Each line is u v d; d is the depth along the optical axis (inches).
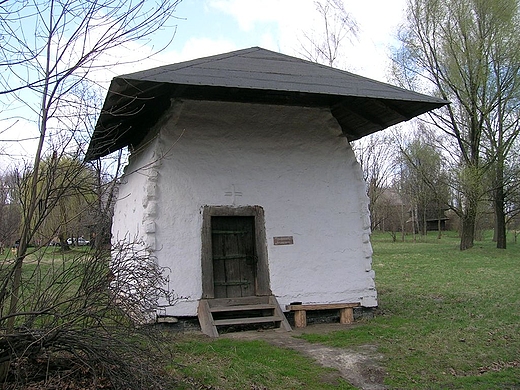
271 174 329.1
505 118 915.4
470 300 396.8
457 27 901.8
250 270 320.8
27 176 178.1
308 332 293.9
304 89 276.2
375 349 252.1
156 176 299.0
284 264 321.4
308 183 336.8
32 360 187.2
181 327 292.2
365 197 349.7
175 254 296.7
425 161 1128.2
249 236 324.5
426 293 444.8
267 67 329.1
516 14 870.4
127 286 176.1
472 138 928.9
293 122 338.6
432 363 230.7
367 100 333.7
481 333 283.4
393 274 617.6
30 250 178.7
